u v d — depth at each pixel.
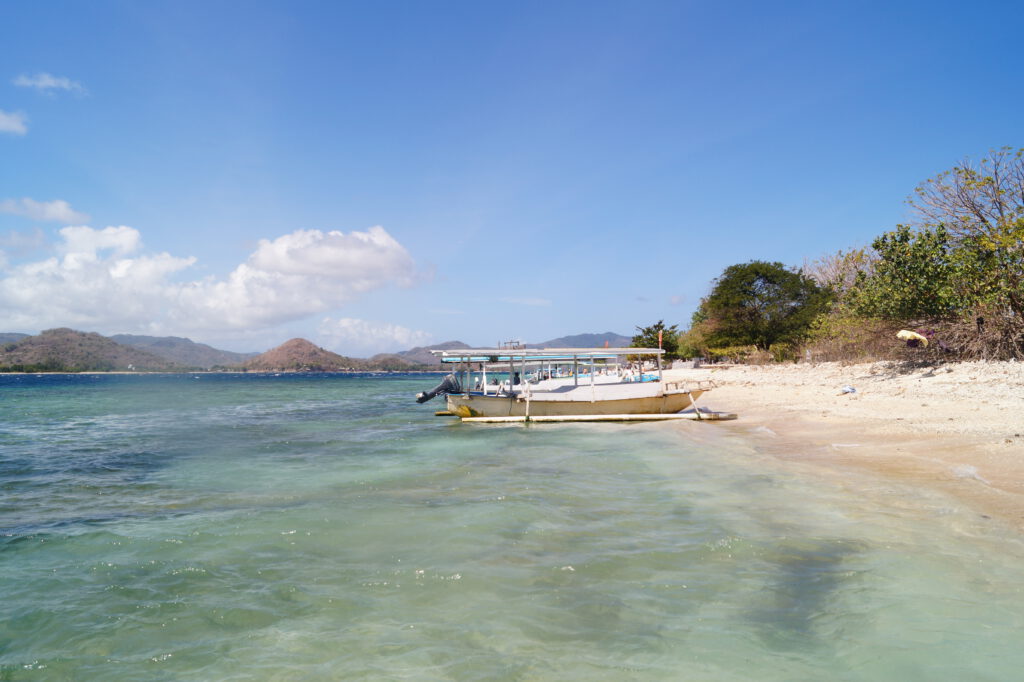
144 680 4.33
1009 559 5.71
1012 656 4.11
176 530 8.21
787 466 10.74
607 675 4.11
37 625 5.28
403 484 11.31
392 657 4.50
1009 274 19.38
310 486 11.42
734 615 4.99
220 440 19.50
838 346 32.62
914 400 16.91
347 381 134.62
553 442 16.91
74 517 9.37
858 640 4.45
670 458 12.87
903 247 22.47
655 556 6.47
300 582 6.13
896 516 7.23
